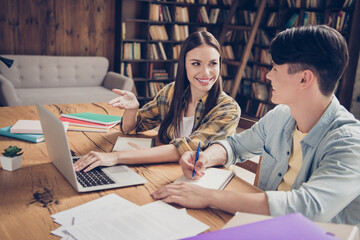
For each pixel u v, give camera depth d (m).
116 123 1.89
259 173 1.44
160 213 0.93
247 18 5.75
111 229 0.84
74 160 1.31
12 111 2.06
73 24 5.20
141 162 1.32
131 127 1.75
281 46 1.02
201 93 1.65
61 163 1.16
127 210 0.94
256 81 5.68
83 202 1.01
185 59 1.60
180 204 0.99
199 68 1.54
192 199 0.99
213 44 1.55
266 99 5.53
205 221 0.92
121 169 1.25
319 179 0.93
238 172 3.14
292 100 1.08
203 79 1.56
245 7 5.94
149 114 1.81
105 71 5.31
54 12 5.02
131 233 0.82
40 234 0.83
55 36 5.10
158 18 5.44
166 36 5.63
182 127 1.71
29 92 4.41
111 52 5.61
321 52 0.97
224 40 5.71
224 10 5.99
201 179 1.18
